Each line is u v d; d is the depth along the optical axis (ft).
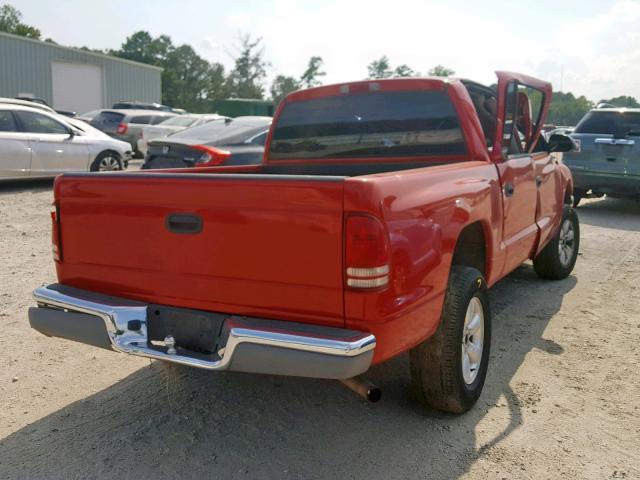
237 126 33.60
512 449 10.55
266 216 9.25
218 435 11.09
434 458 10.31
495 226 13.35
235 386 13.08
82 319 10.59
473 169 12.62
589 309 18.06
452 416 11.72
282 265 9.27
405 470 9.97
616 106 36.52
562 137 18.42
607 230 31.27
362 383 9.92
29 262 22.40
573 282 21.07
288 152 16.85
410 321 9.64
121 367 13.99
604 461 10.19
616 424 11.38
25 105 41.11
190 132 34.01
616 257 24.99
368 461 10.23
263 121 34.53
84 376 13.50
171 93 341.62
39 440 10.87
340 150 15.99
